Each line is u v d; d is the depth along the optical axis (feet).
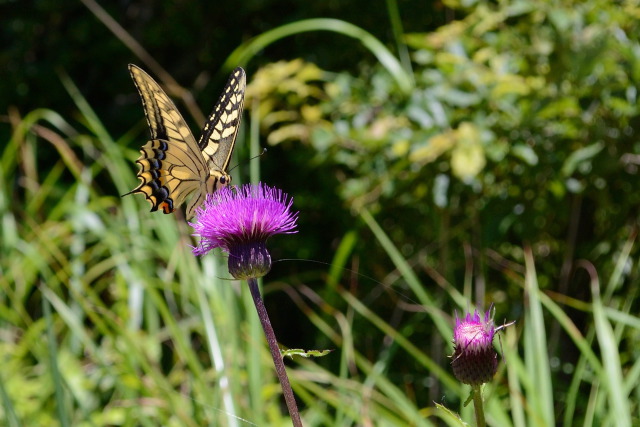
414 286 23.62
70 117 47.50
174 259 26.22
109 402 28.84
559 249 33.45
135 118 45.88
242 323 25.31
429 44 30.89
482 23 30.17
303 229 43.83
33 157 36.35
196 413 23.32
